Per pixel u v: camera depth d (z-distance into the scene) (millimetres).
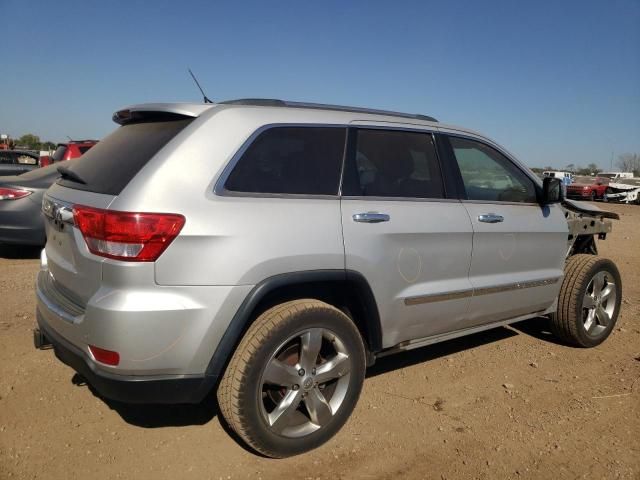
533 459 3150
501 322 4336
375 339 3418
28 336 4559
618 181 35375
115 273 2605
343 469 3002
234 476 2910
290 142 3201
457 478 2961
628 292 7086
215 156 2889
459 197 3904
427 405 3746
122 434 3256
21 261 7508
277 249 2896
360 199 3340
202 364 2766
